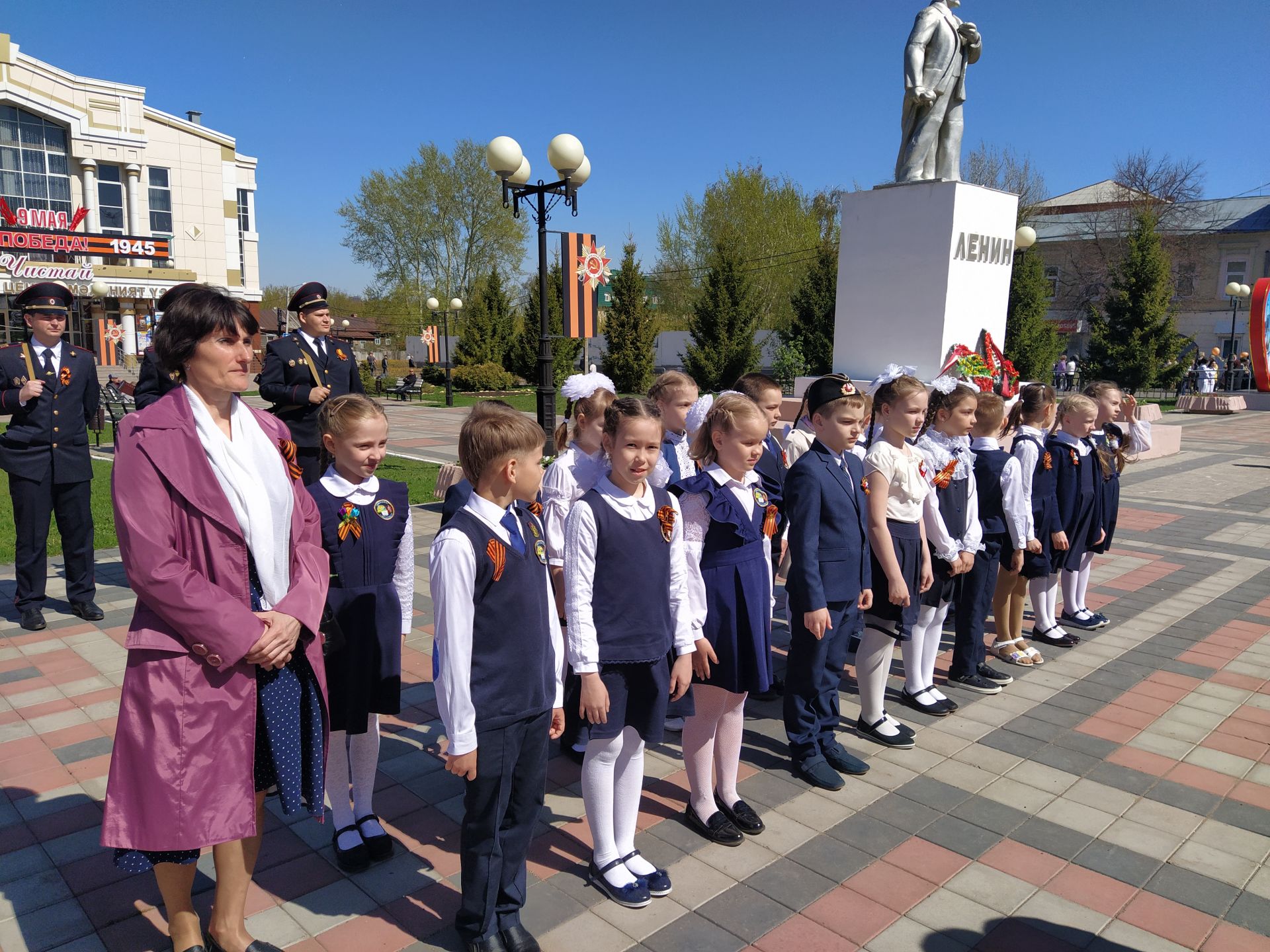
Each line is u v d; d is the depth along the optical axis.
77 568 5.40
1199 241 40.94
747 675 3.06
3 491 10.07
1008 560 4.76
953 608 5.95
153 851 2.11
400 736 3.96
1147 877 2.93
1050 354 27.59
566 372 34.16
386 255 44.31
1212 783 3.60
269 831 3.14
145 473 2.10
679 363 41.62
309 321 5.29
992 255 9.80
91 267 31.03
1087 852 3.07
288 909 2.67
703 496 3.03
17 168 30.81
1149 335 29.00
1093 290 41.50
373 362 39.72
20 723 3.96
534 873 2.89
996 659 5.11
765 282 35.09
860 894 2.80
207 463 2.17
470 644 2.27
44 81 30.52
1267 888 2.88
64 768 3.54
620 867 2.79
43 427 5.12
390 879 2.84
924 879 2.89
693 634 2.90
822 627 3.38
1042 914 2.71
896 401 3.79
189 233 34.25
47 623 5.34
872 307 9.95
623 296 30.98
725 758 3.19
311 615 2.29
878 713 3.99
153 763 2.08
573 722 3.68
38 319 5.12
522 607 2.37
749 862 2.98
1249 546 8.16
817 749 3.63
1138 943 2.58
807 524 3.40
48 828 3.11
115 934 2.54
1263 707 4.40
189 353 2.17
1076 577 5.64
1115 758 3.83
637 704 2.73
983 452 4.62
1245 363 30.48
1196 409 25.58
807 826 3.23
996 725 4.17
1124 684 4.70
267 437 2.38
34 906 2.67
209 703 2.12
